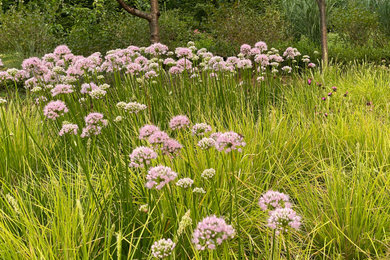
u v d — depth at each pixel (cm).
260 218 307
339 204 300
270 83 645
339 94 598
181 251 257
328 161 418
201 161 354
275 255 246
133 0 1433
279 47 973
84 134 323
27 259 239
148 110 496
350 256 287
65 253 229
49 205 302
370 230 296
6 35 1089
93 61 495
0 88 802
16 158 401
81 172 361
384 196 313
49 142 450
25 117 496
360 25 1119
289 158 414
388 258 268
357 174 337
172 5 1723
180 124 291
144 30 1065
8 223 289
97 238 262
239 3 1209
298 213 319
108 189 315
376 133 424
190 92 577
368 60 919
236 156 367
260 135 423
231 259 270
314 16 1120
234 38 1068
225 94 560
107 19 1133
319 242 299
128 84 584
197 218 264
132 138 403
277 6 1288
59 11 1464
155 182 222
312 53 930
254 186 351
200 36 1283
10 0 1466
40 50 1066
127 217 279
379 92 602
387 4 1166
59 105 362
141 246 279
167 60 572
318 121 471
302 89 616
